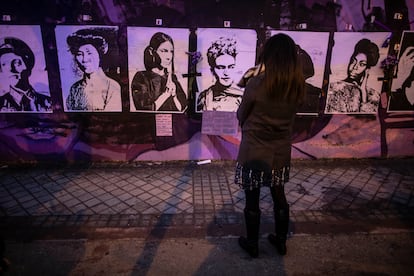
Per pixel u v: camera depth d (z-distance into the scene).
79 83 4.00
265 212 3.20
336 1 3.92
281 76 1.94
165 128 4.26
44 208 3.20
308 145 4.50
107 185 3.73
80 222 2.96
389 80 4.28
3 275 2.29
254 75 2.14
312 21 3.96
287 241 2.74
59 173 4.03
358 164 4.46
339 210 3.25
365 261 2.50
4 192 3.52
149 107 4.15
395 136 4.55
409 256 2.56
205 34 3.92
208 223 2.99
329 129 4.44
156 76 4.04
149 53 3.94
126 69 3.99
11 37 3.78
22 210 3.15
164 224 2.96
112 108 4.13
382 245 2.70
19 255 2.50
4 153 4.20
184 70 4.04
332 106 4.32
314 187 3.76
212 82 4.11
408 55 4.20
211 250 2.61
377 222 3.04
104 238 2.74
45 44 3.83
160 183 3.80
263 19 3.91
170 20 3.84
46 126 4.14
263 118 2.08
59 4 3.71
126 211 3.17
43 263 2.42
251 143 2.16
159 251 2.59
